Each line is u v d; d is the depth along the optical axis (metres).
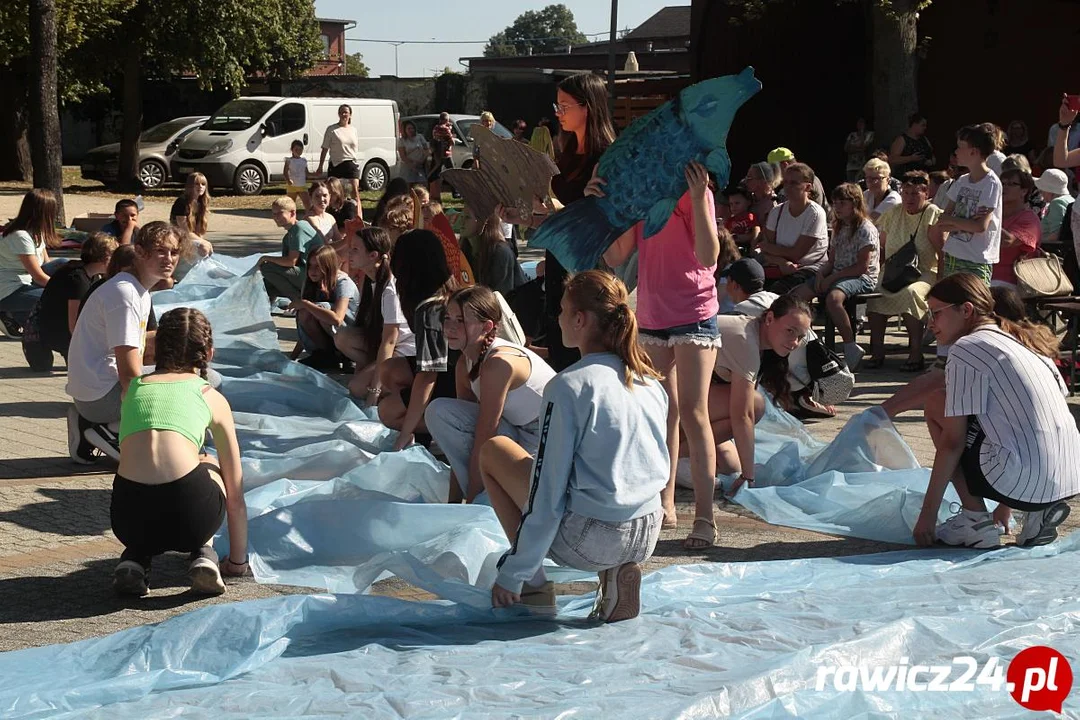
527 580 4.35
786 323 6.02
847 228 10.02
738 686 3.44
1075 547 5.37
